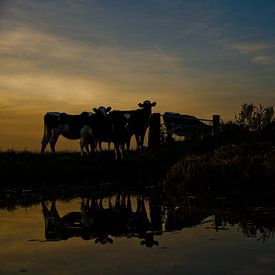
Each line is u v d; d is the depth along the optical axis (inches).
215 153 786.2
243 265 275.4
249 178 668.1
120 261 287.3
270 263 279.6
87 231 392.2
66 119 1041.5
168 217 461.1
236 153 767.7
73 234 377.1
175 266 274.2
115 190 706.2
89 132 968.3
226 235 364.5
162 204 556.7
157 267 272.5
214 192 650.8
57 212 501.4
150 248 321.4
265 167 676.7
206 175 687.7
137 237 362.3
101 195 649.0
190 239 350.6
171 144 1026.1
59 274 261.0
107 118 960.3
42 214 486.9
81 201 590.2
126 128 964.6
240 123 1043.9
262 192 631.8
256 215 464.1
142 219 451.8
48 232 385.7
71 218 461.4
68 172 839.1
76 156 962.1
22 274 261.0
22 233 381.7
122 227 410.3
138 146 1029.8
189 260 287.7
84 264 280.8
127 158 940.0
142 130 1011.9
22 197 626.5
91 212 502.0
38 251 315.9
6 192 674.8
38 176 808.9
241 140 956.0
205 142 982.4
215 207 523.2
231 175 680.4
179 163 759.1
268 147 785.6
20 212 500.7
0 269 271.6
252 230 385.1
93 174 852.0
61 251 315.0
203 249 316.5
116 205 554.3
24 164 844.6
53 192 679.1
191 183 688.4
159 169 874.8
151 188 727.7
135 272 262.8
